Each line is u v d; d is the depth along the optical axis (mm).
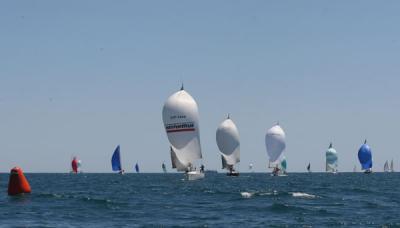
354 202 61000
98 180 170125
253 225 39562
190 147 122750
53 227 37906
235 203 57438
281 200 61531
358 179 188250
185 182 124938
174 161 123375
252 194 70125
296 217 44812
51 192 82125
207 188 96125
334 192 82625
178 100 121875
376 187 108938
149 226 38656
